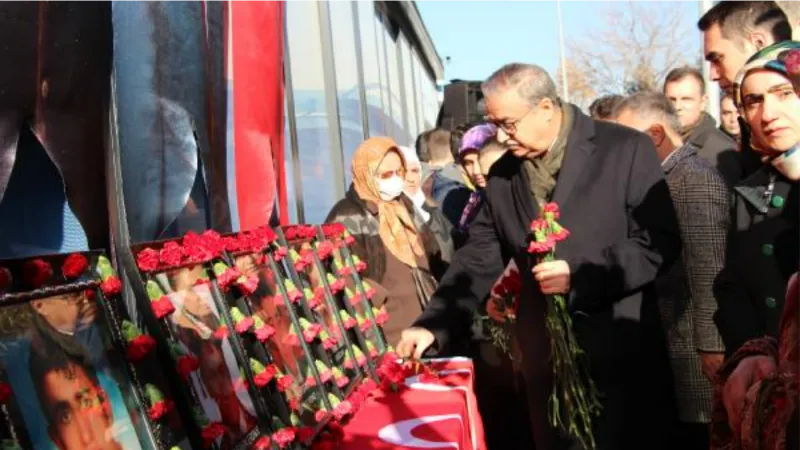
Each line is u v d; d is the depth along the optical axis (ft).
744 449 5.37
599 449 9.45
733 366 6.01
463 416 8.62
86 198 6.34
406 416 8.47
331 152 20.16
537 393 10.20
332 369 8.61
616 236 9.64
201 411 5.76
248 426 6.43
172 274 6.15
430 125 66.18
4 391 4.23
